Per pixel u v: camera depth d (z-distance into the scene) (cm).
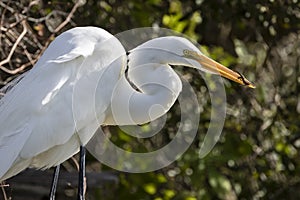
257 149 1172
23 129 682
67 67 696
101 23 1065
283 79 1194
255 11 1082
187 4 1123
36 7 936
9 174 701
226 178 1169
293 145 1193
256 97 1158
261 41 1136
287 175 1206
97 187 1045
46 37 925
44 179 983
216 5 1107
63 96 691
